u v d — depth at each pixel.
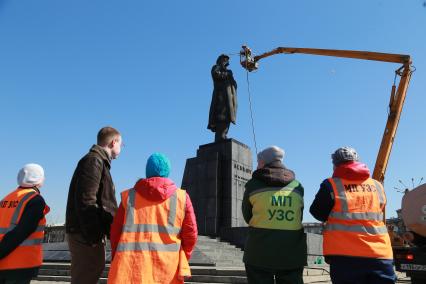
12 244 4.07
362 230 4.21
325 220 4.50
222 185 19.19
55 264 13.50
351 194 4.35
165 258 3.69
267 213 4.48
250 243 4.52
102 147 4.79
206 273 11.19
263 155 4.80
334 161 4.72
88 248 4.52
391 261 4.20
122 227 3.84
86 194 4.29
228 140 19.84
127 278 3.56
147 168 4.03
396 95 17.06
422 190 7.17
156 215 3.81
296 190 4.62
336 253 4.20
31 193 4.40
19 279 4.20
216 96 21.20
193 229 3.94
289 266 4.35
